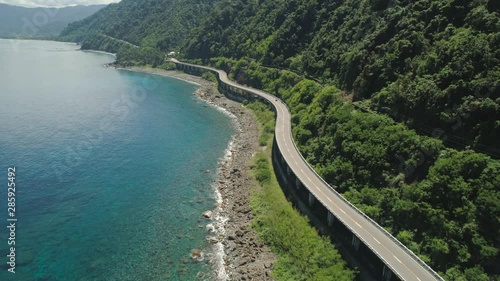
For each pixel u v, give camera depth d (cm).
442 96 6359
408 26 8319
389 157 6506
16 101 14575
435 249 4956
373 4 10362
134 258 5994
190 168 9075
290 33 14625
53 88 17100
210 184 8331
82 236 6475
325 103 9206
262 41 16450
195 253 6094
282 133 9556
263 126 11481
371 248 5150
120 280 5538
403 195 5847
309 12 14338
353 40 10531
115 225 6800
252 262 5912
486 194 4919
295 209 6975
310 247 5938
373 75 8375
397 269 4803
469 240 4828
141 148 10212
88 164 9125
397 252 5116
